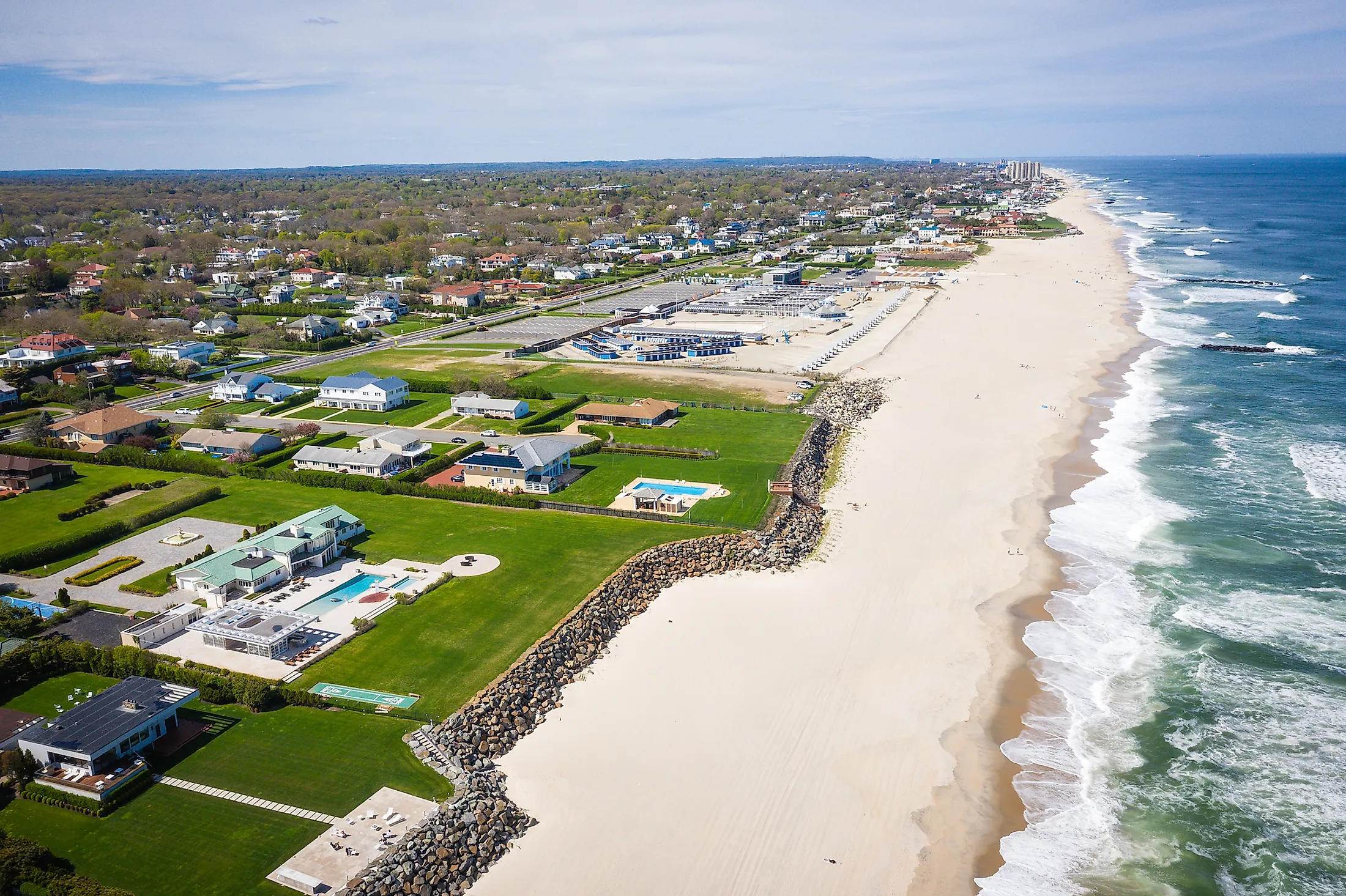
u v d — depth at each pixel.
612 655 85.38
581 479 127.25
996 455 138.12
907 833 63.34
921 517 116.19
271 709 74.62
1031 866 60.47
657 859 60.56
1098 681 80.50
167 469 137.12
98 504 120.31
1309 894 58.00
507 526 111.62
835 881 59.06
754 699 78.31
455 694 75.31
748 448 139.62
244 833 60.25
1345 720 74.31
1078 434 146.38
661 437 145.62
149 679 74.44
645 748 71.88
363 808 62.31
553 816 64.31
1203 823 64.06
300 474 130.88
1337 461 130.00
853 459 138.62
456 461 135.75
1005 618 91.38
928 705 77.62
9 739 67.62
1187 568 100.25
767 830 63.41
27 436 147.25
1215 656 83.38
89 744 65.56
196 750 69.38
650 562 100.19
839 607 94.19
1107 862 60.78
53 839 60.12
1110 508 116.69
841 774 69.19
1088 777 68.88
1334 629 87.25
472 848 60.19
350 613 89.44
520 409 161.00
